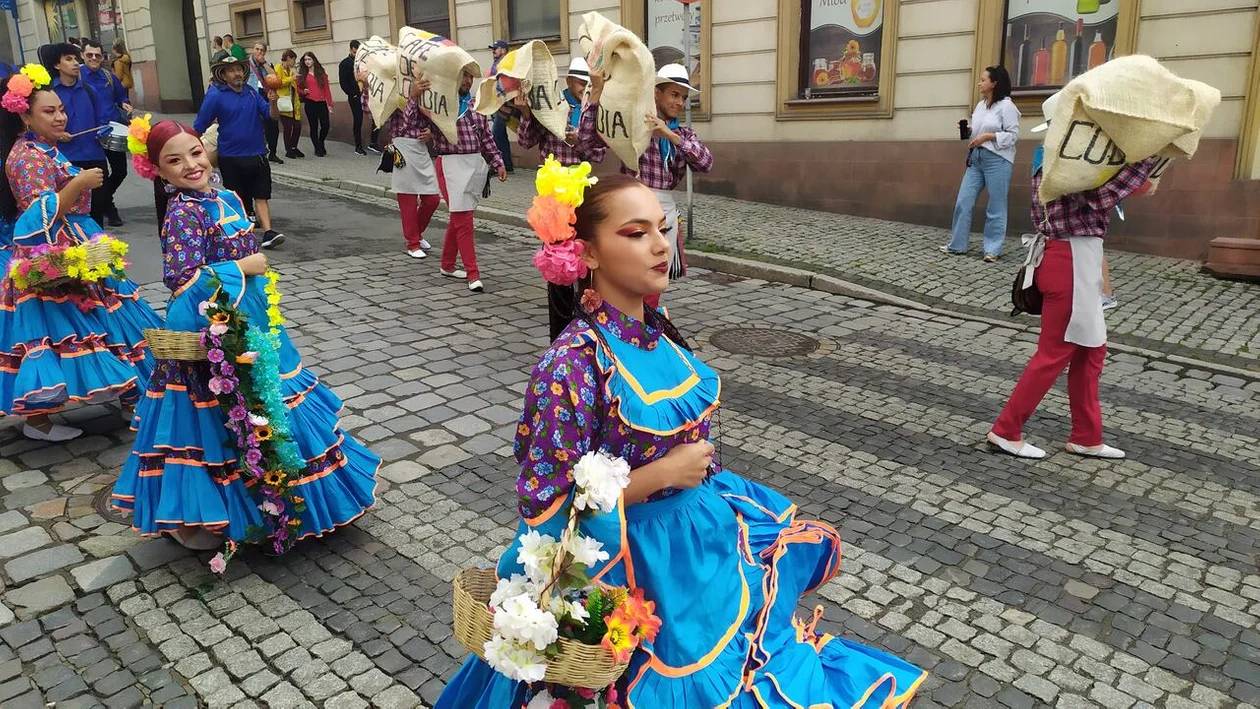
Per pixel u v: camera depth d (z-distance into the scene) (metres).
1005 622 3.48
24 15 26.30
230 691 2.99
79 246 4.60
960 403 5.80
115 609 3.44
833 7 11.63
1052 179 4.40
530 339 6.84
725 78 12.67
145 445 3.56
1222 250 8.77
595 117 6.38
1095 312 4.67
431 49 7.66
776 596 2.21
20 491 4.34
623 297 2.02
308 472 3.70
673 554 2.03
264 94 14.88
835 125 11.77
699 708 1.96
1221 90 9.05
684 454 1.97
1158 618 3.52
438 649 3.22
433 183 9.02
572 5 14.18
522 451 1.97
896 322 7.66
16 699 2.94
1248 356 6.80
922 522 4.25
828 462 4.88
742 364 6.50
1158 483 4.70
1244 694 3.09
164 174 3.48
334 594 3.55
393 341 6.71
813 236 10.57
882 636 3.38
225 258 3.52
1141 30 9.43
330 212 11.66
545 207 1.91
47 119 4.66
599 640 1.87
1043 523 4.26
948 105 10.82
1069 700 3.04
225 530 3.61
